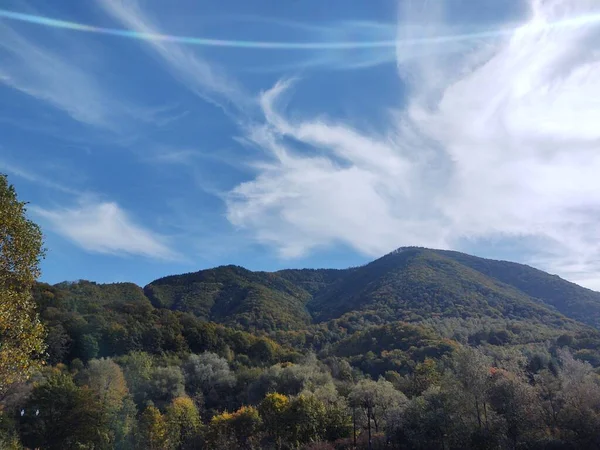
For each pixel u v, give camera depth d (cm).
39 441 3741
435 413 3456
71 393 4034
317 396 5019
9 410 3816
